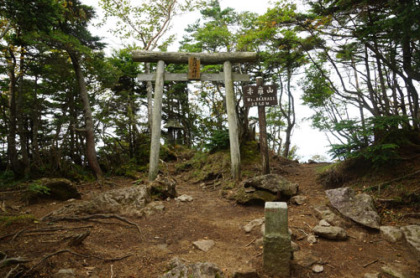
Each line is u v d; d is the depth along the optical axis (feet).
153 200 21.63
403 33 19.17
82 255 11.25
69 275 9.39
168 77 29.30
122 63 59.88
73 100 45.19
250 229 15.10
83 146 44.80
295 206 19.02
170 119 62.49
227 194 24.16
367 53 27.61
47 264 10.08
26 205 21.70
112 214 17.17
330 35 27.94
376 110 25.91
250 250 12.66
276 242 10.42
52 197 23.43
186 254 12.32
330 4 26.99
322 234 13.53
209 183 30.14
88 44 40.09
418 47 21.20
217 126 65.77
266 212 10.75
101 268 10.51
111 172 39.96
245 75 30.25
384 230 13.50
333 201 16.72
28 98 44.75
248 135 36.88
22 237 12.54
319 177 25.71
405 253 11.73
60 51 35.76
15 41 33.73
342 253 12.05
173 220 17.49
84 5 36.99
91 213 17.93
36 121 40.52
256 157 33.96
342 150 21.44
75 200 23.38
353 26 25.40
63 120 38.73
